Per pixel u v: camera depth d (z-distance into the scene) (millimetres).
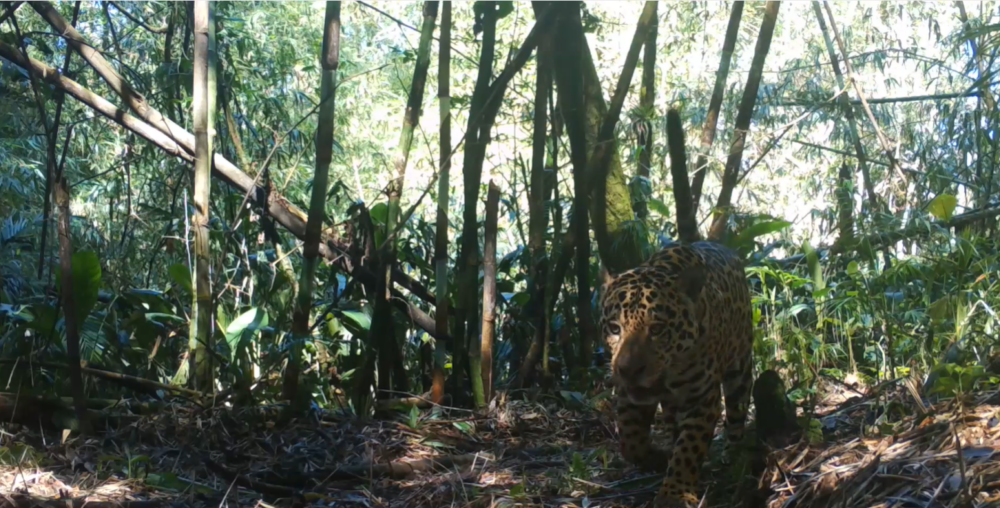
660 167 8828
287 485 4676
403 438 5438
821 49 11281
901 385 5039
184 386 5926
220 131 7734
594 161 6293
